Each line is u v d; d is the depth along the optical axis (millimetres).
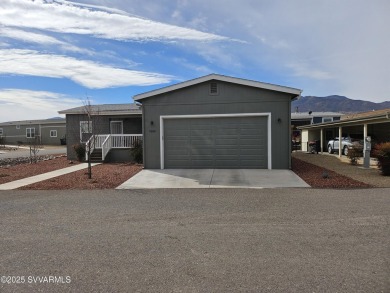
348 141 18594
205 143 12398
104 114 18141
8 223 5211
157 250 3912
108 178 10383
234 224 4996
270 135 11883
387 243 4031
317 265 3385
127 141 16609
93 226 4996
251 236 4391
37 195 7730
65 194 7840
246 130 12109
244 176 10336
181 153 12578
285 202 6543
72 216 5637
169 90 12344
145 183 9445
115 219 5398
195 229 4766
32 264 3520
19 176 11086
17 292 2885
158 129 12641
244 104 12016
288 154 11805
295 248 3900
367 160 12719
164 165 12680
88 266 3453
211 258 3635
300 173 10875
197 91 12320
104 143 15906
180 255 3740
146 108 12703
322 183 8859
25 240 4340
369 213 5508
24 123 41344
